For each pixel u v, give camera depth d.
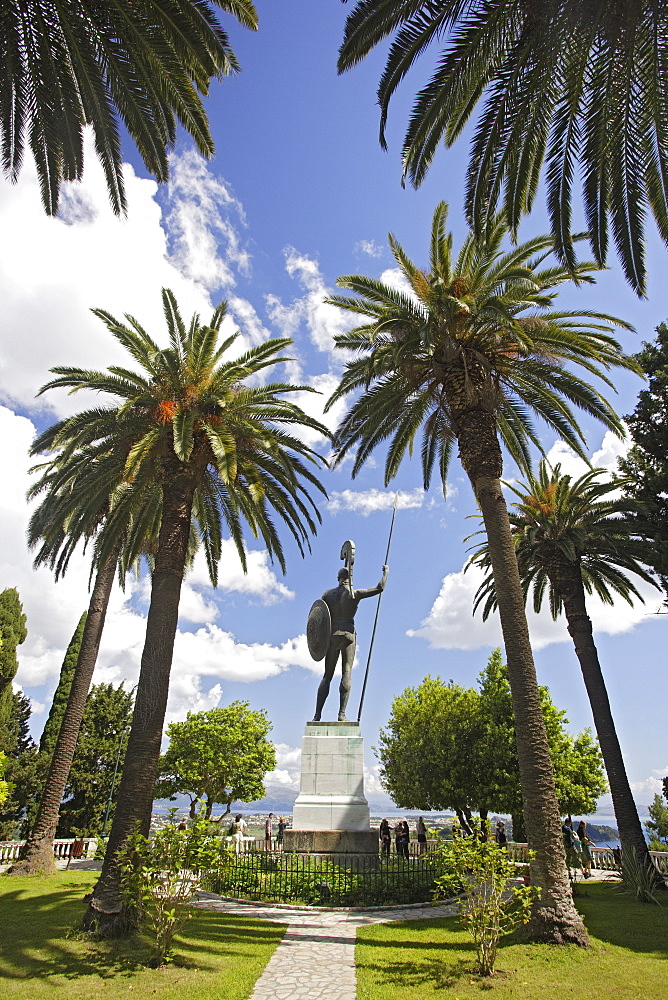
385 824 24.47
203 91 11.35
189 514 14.53
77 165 10.91
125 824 11.61
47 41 9.73
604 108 9.82
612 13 8.71
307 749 21.03
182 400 14.77
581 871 24.94
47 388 18.31
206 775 26.45
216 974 9.20
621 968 9.37
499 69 9.66
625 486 22.33
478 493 14.44
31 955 9.62
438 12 9.45
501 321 13.49
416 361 15.80
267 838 25.50
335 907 14.38
